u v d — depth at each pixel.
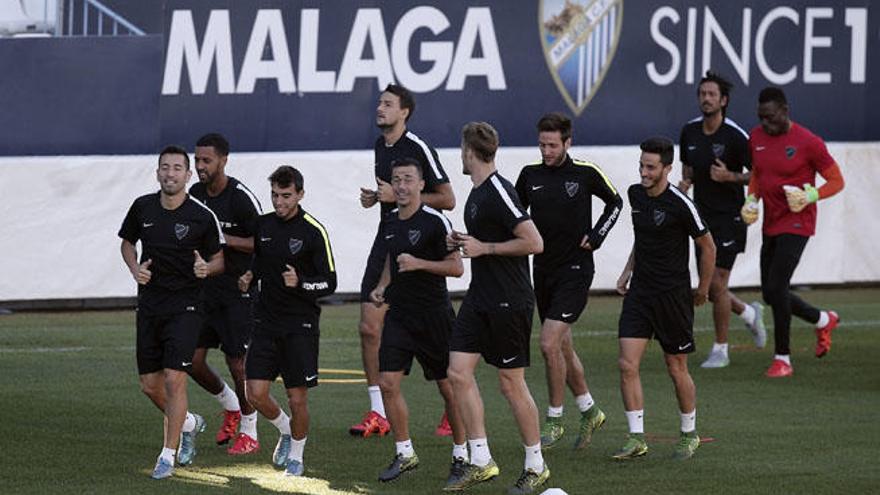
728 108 59.12
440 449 32.78
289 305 29.67
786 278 42.97
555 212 33.41
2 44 53.50
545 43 57.28
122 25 54.22
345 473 30.31
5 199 52.62
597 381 42.06
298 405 29.78
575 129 57.88
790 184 42.88
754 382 42.06
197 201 29.80
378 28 56.00
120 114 54.47
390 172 34.50
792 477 30.09
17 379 40.81
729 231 43.97
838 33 59.78
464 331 28.38
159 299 29.70
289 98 55.56
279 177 29.12
